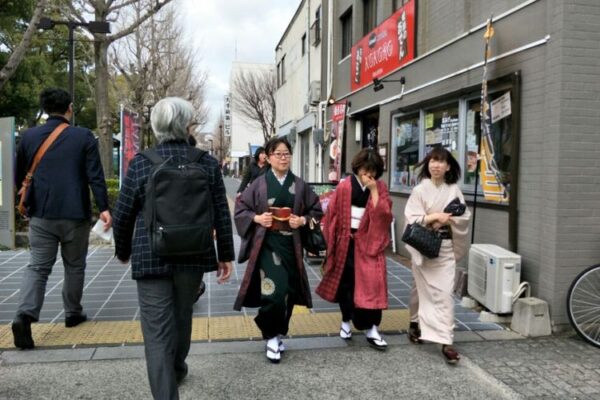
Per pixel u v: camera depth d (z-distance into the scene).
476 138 6.27
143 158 3.01
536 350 4.33
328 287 4.38
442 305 4.12
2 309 5.27
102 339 4.46
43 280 4.30
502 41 5.56
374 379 3.79
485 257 5.08
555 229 4.64
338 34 12.84
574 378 3.81
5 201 7.74
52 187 4.28
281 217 3.93
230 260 3.29
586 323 4.54
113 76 22.05
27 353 4.16
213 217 3.08
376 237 4.25
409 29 8.12
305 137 17.83
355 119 11.45
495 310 4.89
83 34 21.56
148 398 3.47
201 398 3.47
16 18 15.13
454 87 6.70
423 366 4.02
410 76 8.12
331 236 4.35
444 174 4.24
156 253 2.81
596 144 4.64
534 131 5.00
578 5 4.56
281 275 3.92
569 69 4.57
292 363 4.05
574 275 4.68
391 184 8.94
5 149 7.67
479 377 3.83
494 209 5.66
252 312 5.25
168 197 2.81
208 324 4.88
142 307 2.98
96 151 4.46
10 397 3.46
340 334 4.64
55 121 4.44
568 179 4.63
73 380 3.72
